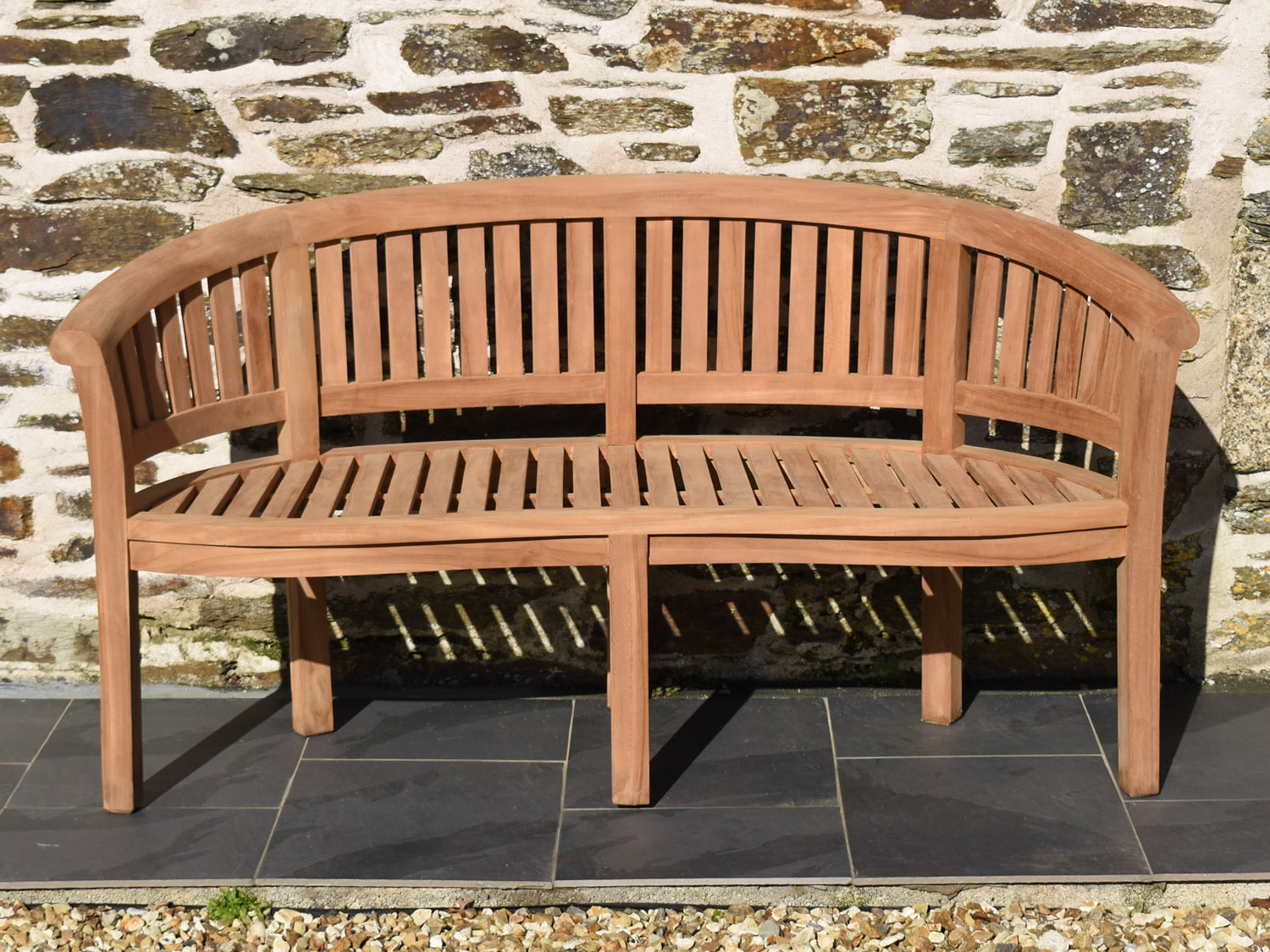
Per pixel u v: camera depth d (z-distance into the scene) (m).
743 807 2.78
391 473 2.94
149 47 2.93
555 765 2.94
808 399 3.02
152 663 3.30
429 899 2.58
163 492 2.75
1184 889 2.57
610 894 2.57
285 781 2.89
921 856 2.62
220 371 2.85
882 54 2.96
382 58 2.96
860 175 3.05
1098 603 3.26
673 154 3.04
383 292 3.16
